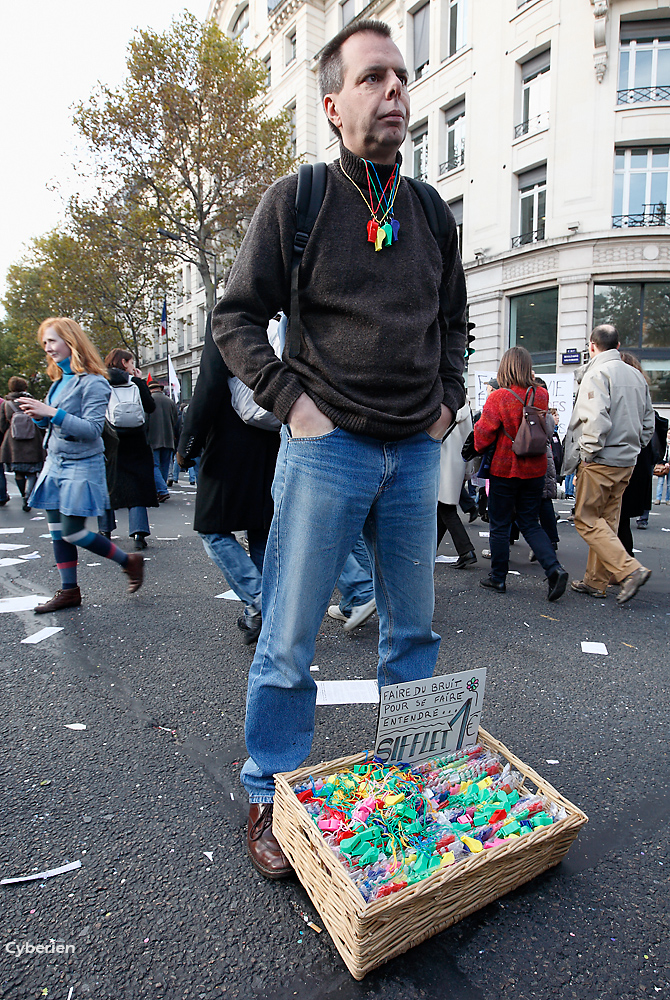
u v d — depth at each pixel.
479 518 8.51
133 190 19.23
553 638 3.65
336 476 1.59
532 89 17.64
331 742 2.43
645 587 4.89
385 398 1.59
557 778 2.20
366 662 3.22
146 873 1.70
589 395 4.29
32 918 1.54
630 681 3.05
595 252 16.47
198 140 18.00
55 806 1.99
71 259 22.94
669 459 8.77
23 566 5.30
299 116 25.91
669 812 2.02
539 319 18.02
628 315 16.75
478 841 1.58
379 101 1.50
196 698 2.79
